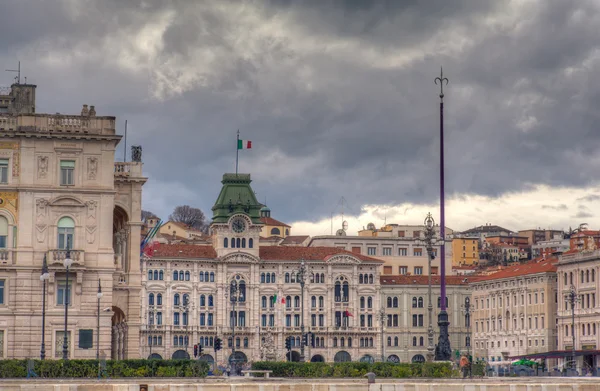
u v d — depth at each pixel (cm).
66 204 11694
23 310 11481
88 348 11606
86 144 11800
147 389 8456
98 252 11731
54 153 11712
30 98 13225
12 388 8250
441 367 10856
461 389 9144
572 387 9294
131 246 12525
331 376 11056
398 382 9750
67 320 11319
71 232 11725
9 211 11581
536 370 15750
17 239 11550
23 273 11512
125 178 12519
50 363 10038
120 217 13038
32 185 11612
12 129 11562
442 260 11350
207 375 11344
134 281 12475
